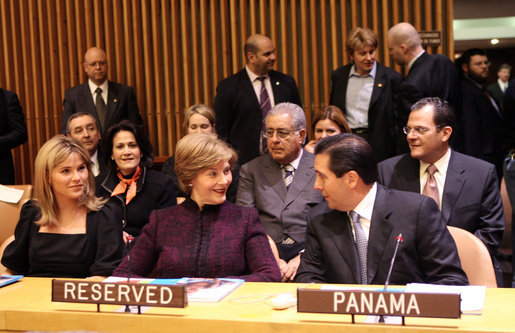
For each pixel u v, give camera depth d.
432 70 4.03
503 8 7.42
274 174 3.20
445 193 2.80
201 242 2.25
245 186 3.23
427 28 5.32
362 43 4.26
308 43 5.62
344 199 2.11
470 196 2.80
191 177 2.27
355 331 1.45
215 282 1.96
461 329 1.41
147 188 3.34
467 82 5.36
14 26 6.07
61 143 2.41
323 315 1.56
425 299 1.42
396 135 4.35
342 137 2.10
